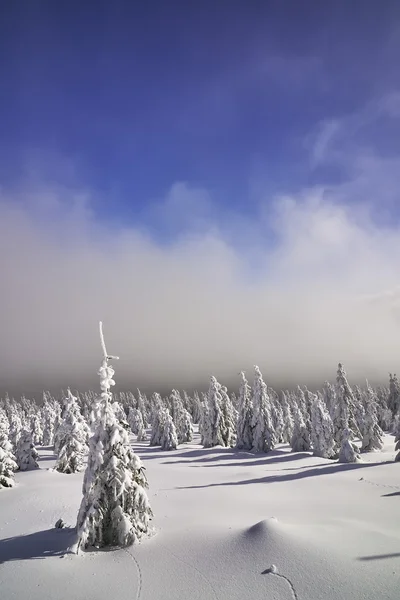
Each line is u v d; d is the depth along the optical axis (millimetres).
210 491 25781
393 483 24703
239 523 15336
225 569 10250
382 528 13781
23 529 16781
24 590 10242
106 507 12992
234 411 83750
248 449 54156
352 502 19969
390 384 95500
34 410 98625
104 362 13781
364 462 35281
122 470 13156
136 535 12844
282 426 73688
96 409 13430
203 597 9125
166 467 40219
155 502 21891
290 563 10016
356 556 10125
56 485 28125
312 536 11773
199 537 12875
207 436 61438
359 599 8273
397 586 8531
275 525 12141
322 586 8906
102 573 10812
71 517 18438
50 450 66688
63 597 9742
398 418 34406
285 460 43281
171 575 10297
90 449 13148
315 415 46438
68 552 12352
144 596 9422
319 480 28516
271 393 110562
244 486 27922
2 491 26750
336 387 51344
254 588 9227
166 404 111625
